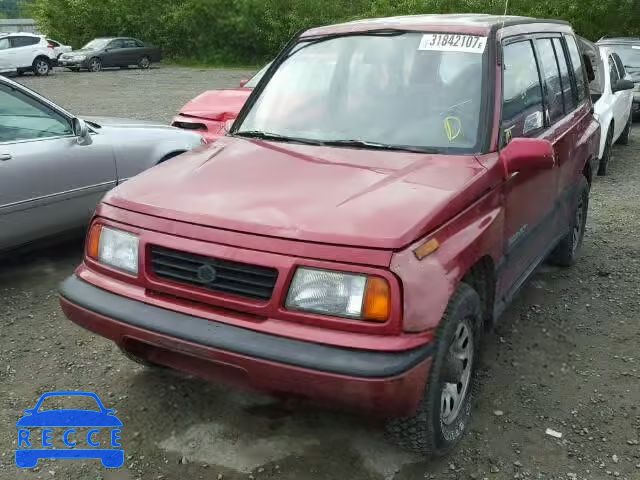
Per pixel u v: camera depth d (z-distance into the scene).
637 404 3.62
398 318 2.56
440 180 3.11
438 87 3.71
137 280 2.99
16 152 4.91
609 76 9.37
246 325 2.70
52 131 5.25
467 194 3.04
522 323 4.57
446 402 3.05
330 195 2.94
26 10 45.62
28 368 3.92
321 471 3.03
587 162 5.48
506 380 3.84
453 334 2.84
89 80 25.41
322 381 2.54
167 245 2.87
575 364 4.04
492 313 3.46
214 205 2.93
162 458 3.12
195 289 2.84
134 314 2.90
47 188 5.09
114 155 5.57
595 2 24.78
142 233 2.97
